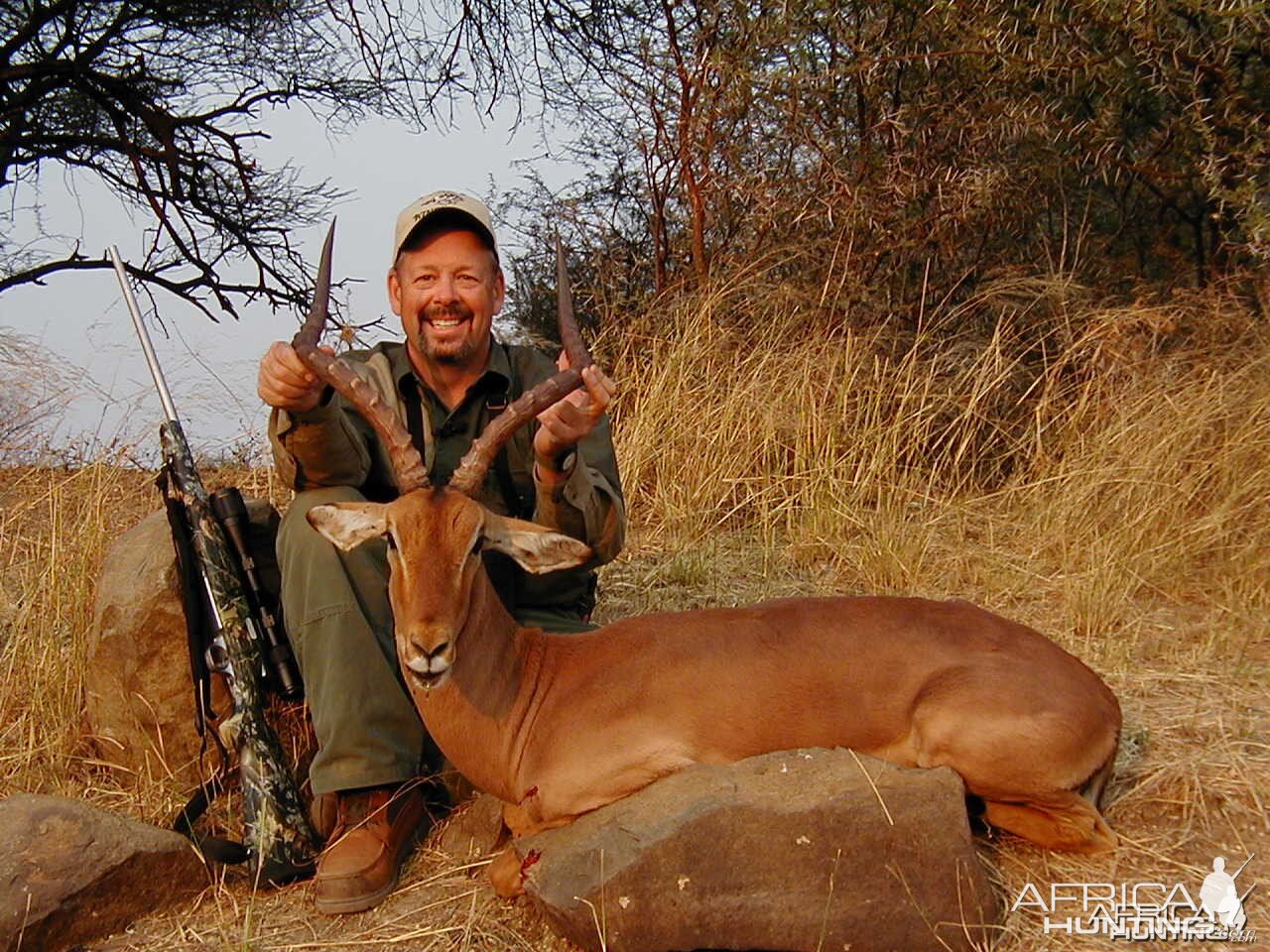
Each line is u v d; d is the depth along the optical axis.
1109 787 1.92
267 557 2.25
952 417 3.68
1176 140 4.04
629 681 1.80
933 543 3.12
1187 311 3.88
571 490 1.97
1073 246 4.38
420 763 2.02
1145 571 2.87
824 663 1.77
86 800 2.13
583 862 1.59
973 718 1.70
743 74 3.93
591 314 4.67
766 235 4.10
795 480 3.37
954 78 4.08
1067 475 3.21
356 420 2.17
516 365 2.26
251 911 1.81
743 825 1.55
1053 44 3.86
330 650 1.88
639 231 4.68
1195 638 2.59
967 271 4.04
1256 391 3.35
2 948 1.66
